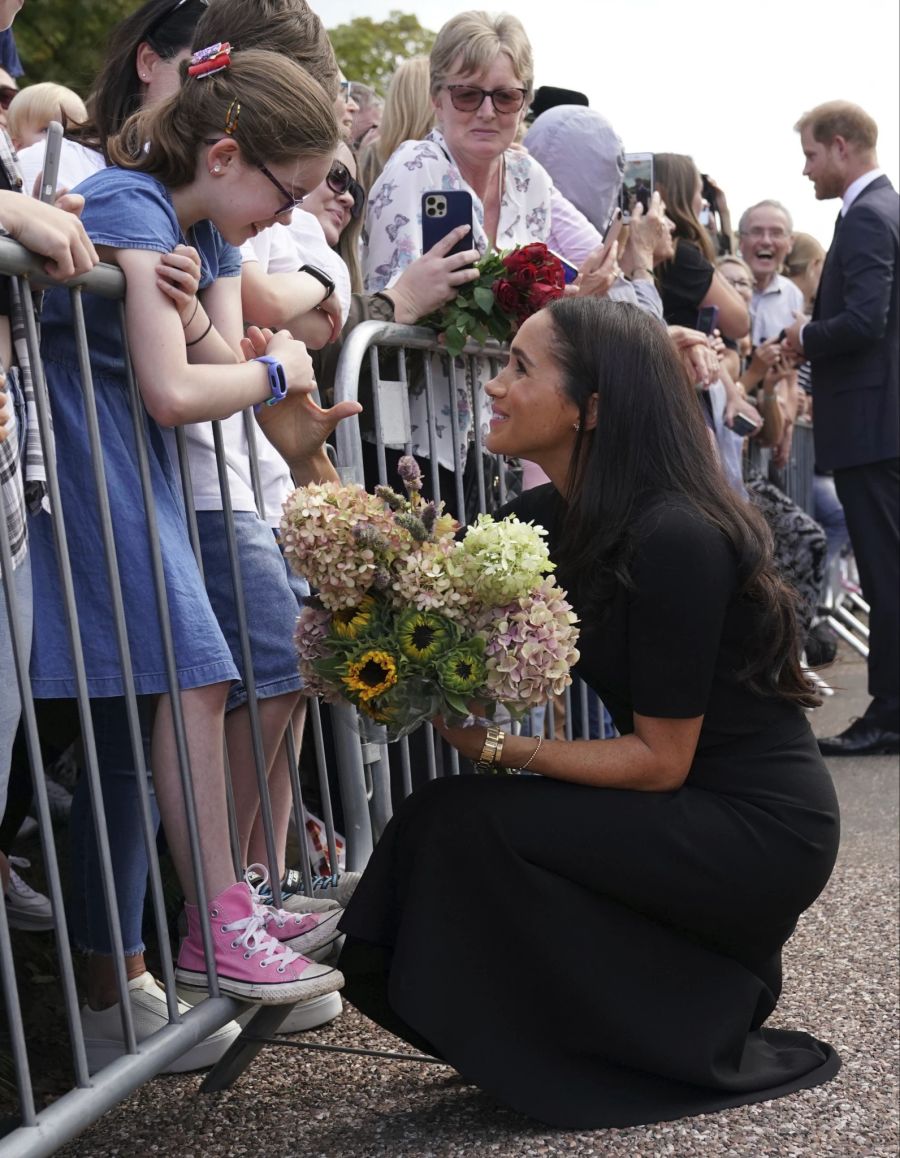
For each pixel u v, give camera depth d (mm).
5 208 1974
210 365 2381
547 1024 2506
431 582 2354
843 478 6090
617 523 2611
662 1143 2385
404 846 2547
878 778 5566
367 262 3914
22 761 3037
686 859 2533
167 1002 2289
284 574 2881
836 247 6086
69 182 2754
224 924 2389
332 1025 3021
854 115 6117
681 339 4980
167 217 2334
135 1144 2441
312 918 2564
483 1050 2447
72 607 2131
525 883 2473
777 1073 2641
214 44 2582
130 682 2236
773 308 7582
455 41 3926
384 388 3418
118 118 2877
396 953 2461
